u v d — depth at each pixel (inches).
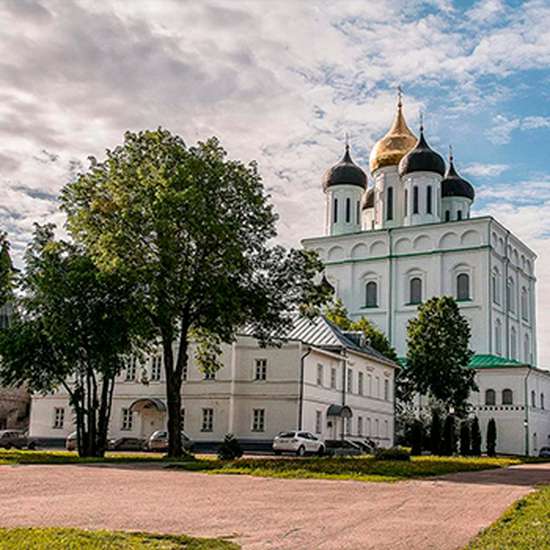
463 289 3577.8
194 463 1249.4
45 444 2402.8
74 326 1581.0
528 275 4079.7
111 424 2314.2
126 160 1565.0
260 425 2111.2
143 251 1493.6
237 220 1541.6
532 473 1320.1
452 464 1478.8
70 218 1571.1
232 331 1636.3
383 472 1127.0
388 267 3759.8
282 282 1647.4
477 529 557.0
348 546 470.3
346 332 2568.9
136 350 1774.1
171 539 461.1
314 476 1042.7
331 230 4087.1
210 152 1589.6
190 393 2188.7
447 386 2859.3
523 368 3196.4
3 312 2250.2
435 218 3818.9
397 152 4037.9
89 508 624.1
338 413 2212.1
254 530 525.3
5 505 636.1
